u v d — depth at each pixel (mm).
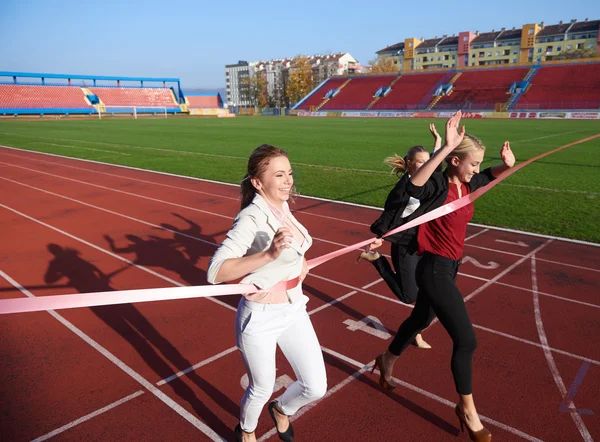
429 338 4293
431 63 105562
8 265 6410
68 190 11922
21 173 14703
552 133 28203
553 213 9000
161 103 77375
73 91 69438
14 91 62969
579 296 5211
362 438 3004
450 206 2779
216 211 9641
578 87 52500
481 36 100375
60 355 4043
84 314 4832
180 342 4266
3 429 3092
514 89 55906
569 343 4191
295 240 2383
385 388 3488
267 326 2365
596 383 3582
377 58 113750
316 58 124688
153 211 9641
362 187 12000
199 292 2027
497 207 9531
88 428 3107
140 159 17781
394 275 3973
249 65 146875
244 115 76438
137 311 4902
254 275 2301
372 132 31250
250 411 2570
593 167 15000
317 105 69938
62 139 26625
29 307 1549
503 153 3133
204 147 22125
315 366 2482
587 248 6895
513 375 3695
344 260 6445
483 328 4480
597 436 3002
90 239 7648
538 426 3098
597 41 86438
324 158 17766
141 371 3787
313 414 3236
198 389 3545
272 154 2324
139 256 6793
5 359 3977
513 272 5941
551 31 91875
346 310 4895
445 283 2836
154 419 3201
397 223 3652
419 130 32844
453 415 3227
